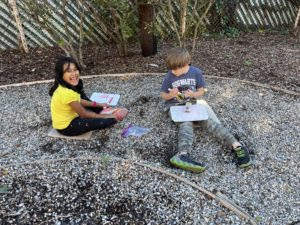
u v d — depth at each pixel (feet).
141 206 4.89
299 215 4.68
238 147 5.63
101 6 10.24
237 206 4.81
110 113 6.78
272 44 11.66
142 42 10.12
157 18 10.94
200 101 6.72
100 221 4.69
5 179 5.40
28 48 11.39
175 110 6.38
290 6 13.94
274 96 7.75
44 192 5.16
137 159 5.80
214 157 5.82
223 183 5.25
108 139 6.33
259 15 13.52
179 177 5.30
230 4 12.71
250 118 6.90
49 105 7.66
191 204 4.88
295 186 5.18
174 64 6.27
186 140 5.82
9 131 6.71
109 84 8.53
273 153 5.90
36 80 9.12
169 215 4.73
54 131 6.55
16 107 7.63
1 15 10.78
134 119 6.94
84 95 6.80
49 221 4.71
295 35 12.83
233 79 8.55
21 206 4.93
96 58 10.44
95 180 5.35
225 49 11.06
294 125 6.65
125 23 9.63
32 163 5.71
